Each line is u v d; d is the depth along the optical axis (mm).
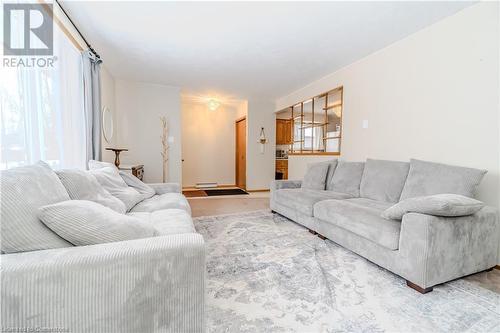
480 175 1808
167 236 928
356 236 2008
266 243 2346
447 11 2127
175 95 4656
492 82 1927
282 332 1173
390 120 2812
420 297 1462
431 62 2365
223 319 1261
